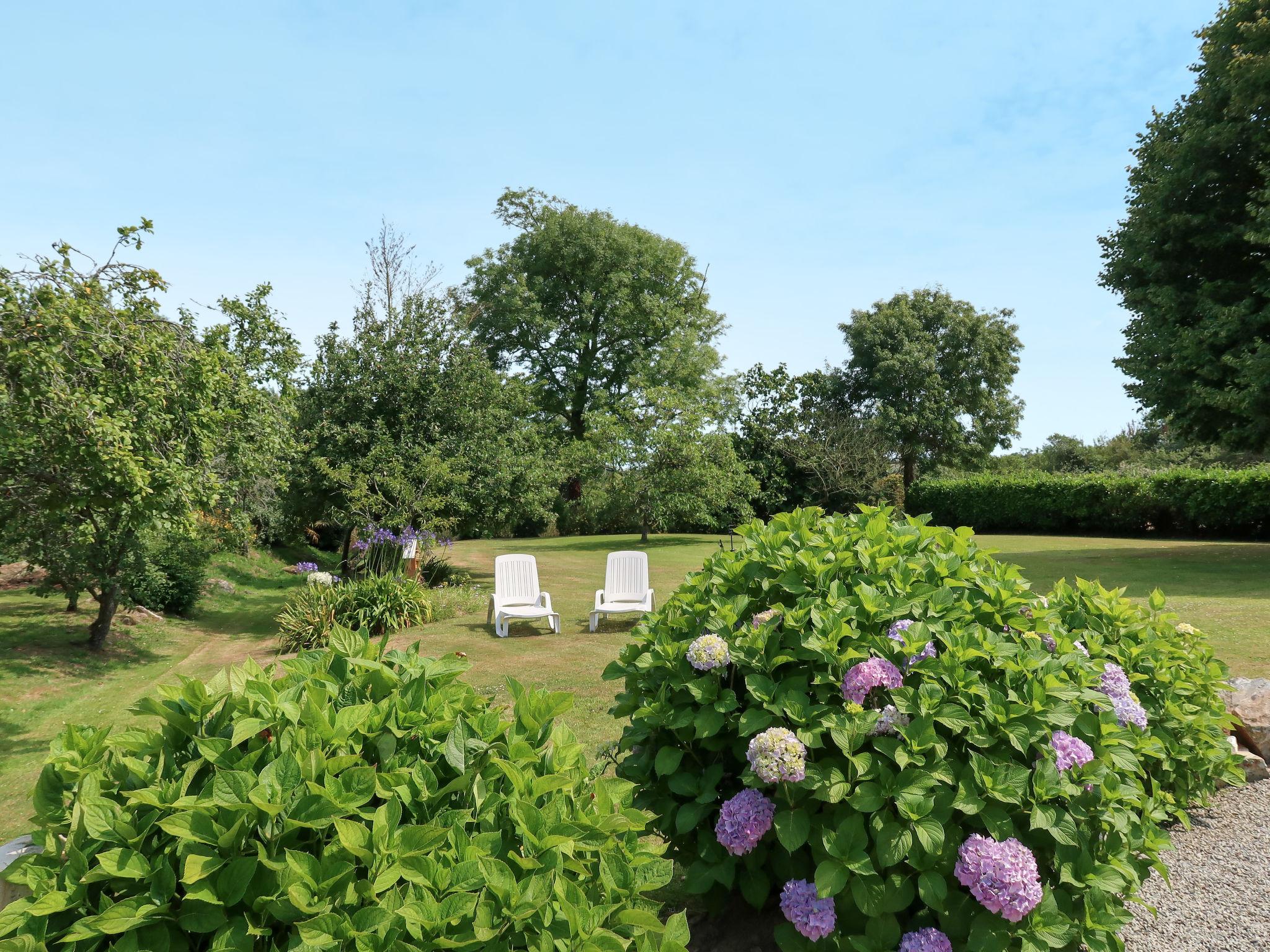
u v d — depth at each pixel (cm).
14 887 175
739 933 289
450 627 1089
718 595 312
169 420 752
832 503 2898
